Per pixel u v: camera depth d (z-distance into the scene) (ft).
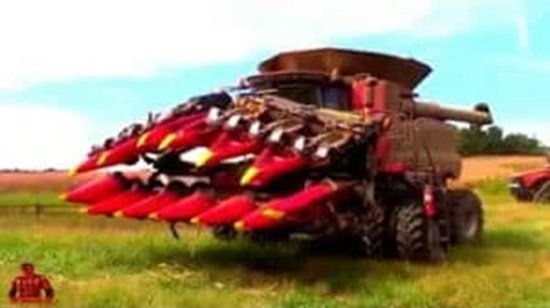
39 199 99.40
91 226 59.52
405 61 51.78
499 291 37.35
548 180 102.94
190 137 42.09
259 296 35.78
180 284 37.24
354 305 34.94
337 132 41.29
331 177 41.88
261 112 42.06
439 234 47.75
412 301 35.63
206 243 48.91
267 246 48.60
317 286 38.06
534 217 76.95
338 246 48.65
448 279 39.78
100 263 42.24
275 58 51.57
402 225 46.21
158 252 45.73
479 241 55.93
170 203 42.86
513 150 201.16
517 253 51.55
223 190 42.04
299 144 40.24
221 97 44.04
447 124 54.08
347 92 47.62
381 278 40.57
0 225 59.82
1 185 127.85
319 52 50.55
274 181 40.81
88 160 45.11
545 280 40.60
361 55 50.62
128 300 32.76
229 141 41.45
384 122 43.68
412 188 47.80
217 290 36.45
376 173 44.60
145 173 44.73
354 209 43.34
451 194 54.65
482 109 59.98
